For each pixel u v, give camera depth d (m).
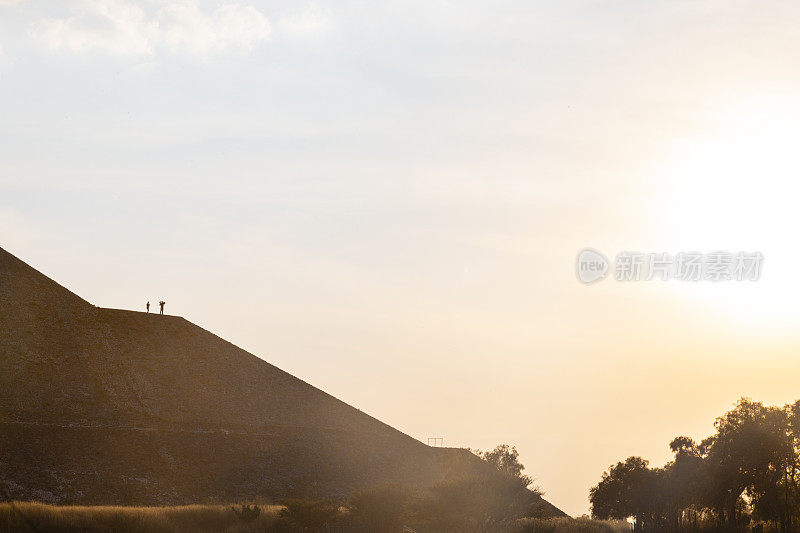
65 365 110.69
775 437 82.44
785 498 81.81
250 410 117.12
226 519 65.38
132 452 99.31
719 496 84.12
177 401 113.12
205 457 103.44
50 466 91.81
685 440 117.88
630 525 106.00
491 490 69.25
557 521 91.12
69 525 56.44
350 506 68.75
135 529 58.06
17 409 99.94
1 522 55.19
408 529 71.44
